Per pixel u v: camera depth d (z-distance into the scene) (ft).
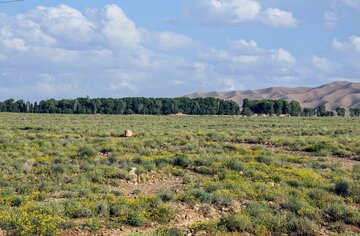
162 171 95.76
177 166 101.14
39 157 109.09
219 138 168.45
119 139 161.99
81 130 205.26
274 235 55.83
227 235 53.88
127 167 94.84
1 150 121.70
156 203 63.62
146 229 55.98
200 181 85.30
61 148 128.06
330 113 654.12
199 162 102.37
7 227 51.42
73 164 98.58
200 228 55.77
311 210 63.21
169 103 608.19
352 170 99.91
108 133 183.42
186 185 81.20
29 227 50.62
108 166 95.71
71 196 69.05
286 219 59.82
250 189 74.95
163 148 136.77
